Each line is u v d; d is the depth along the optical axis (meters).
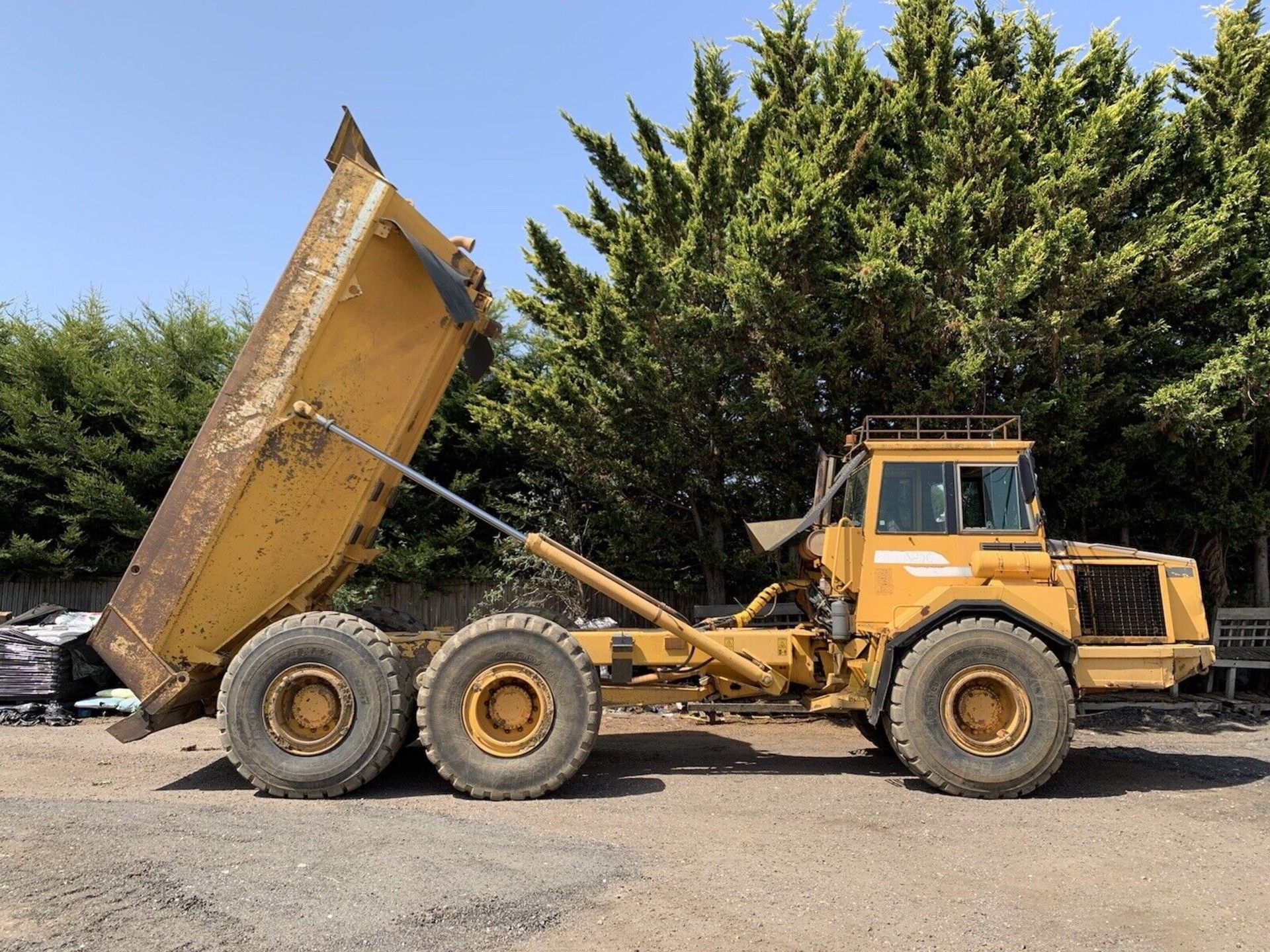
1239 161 10.23
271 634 6.40
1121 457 10.89
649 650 7.18
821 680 7.45
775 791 6.62
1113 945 3.75
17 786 6.64
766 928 3.83
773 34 11.67
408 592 12.85
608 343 10.11
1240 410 10.20
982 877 4.61
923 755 6.50
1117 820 5.86
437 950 3.51
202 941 3.52
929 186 10.20
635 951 3.56
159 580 6.61
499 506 12.33
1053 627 6.68
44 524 13.04
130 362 13.25
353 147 7.03
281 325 6.71
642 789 6.67
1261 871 4.78
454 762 6.25
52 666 9.88
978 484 7.16
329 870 4.36
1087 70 10.95
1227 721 10.55
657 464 10.83
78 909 3.76
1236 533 11.40
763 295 9.16
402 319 7.04
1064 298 9.09
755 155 10.81
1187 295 10.17
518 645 6.38
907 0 11.01
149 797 6.31
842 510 7.85
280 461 6.73
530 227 10.34
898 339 9.76
